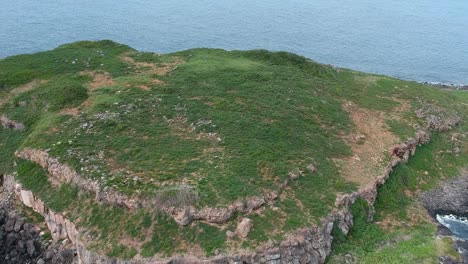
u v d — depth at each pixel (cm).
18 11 11469
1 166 4247
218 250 3228
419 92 6359
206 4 13925
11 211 3912
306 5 14788
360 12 14438
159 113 4572
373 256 3612
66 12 11775
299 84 5588
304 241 3419
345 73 6631
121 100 4738
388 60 10294
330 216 3656
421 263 3588
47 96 4906
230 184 3634
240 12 13200
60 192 3769
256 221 3459
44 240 3666
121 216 3447
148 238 3297
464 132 5781
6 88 5216
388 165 4491
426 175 4888
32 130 4519
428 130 5444
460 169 5191
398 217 4175
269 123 4594
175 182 3600
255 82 5419
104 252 3219
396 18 13975
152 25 11250
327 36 11550
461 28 13275
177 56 6250
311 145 4447
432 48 11369
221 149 4103
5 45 8994
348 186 4006
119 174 3700
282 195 3734
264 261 3259
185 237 3306
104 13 11981
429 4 16238
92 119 4438
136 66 5725
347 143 4688
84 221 3478
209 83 5247
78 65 5678
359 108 5491
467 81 9475
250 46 10244
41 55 5972
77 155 3922
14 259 3647
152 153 3978
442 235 4022
